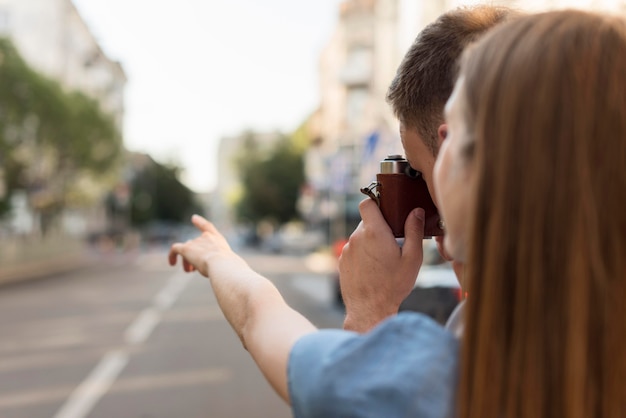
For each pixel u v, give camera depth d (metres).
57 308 15.20
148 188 82.00
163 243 67.69
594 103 0.62
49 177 33.47
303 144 60.59
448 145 0.73
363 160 17.17
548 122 0.63
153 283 23.47
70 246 42.31
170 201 91.56
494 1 1.01
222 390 6.68
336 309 15.09
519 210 0.63
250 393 6.55
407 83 0.98
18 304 16.16
